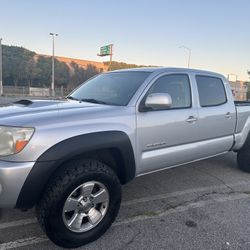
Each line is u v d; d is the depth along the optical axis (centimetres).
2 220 339
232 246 304
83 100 379
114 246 298
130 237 315
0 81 4100
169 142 376
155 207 388
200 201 411
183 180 492
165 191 442
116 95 364
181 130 388
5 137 261
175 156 385
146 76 378
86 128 290
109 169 305
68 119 286
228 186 473
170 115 373
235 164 594
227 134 471
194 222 351
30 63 7006
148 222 348
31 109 304
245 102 538
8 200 258
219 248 300
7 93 4481
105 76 441
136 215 364
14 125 261
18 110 299
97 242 304
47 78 7094
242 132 502
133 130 331
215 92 458
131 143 327
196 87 424
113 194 309
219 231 332
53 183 273
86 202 293
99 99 372
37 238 306
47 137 266
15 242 298
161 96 334
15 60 6819
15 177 254
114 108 328
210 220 357
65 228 280
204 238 317
